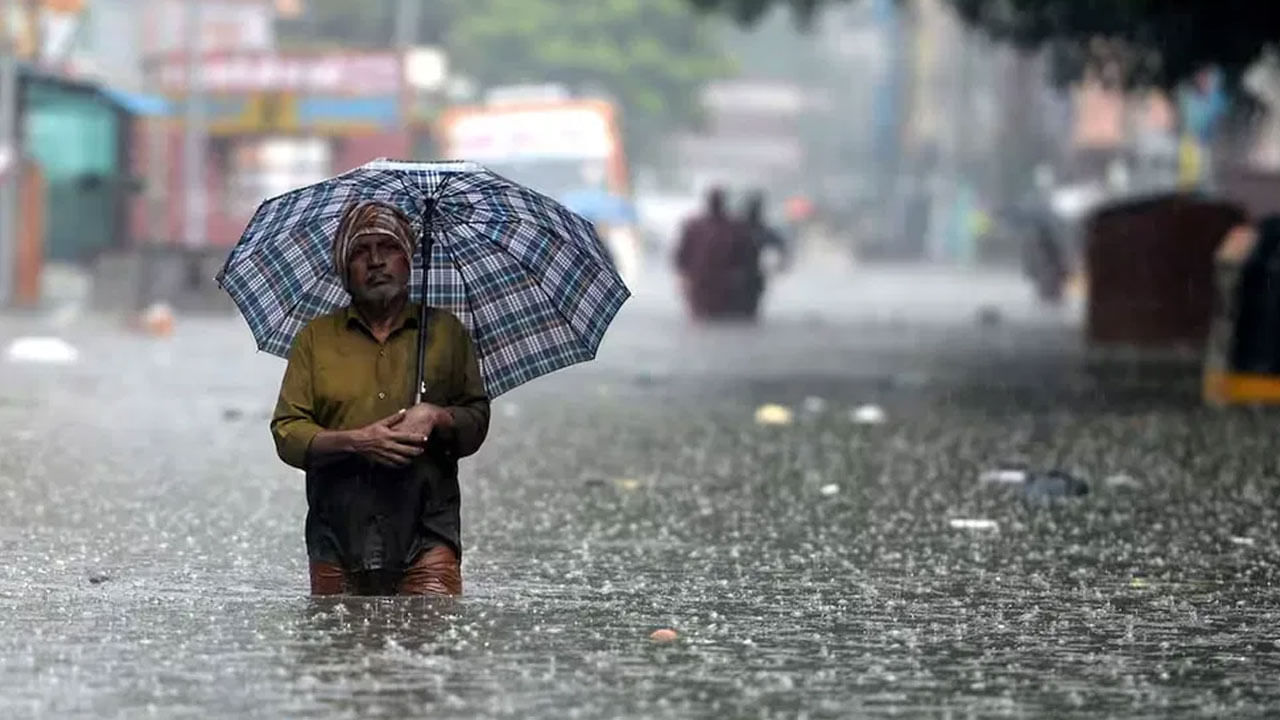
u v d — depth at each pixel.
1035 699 14.87
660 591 19.59
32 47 78.94
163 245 72.25
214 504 25.47
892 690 15.10
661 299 100.31
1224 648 17.02
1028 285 135.12
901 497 27.38
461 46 189.88
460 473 29.44
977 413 40.06
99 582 19.55
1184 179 114.56
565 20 194.00
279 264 17.91
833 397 43.53
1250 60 62.03
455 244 17.95
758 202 79.00
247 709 14.05
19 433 33.03
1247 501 27.36
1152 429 37.09
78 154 85.62
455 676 15.25
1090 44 68.69
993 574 21.05
